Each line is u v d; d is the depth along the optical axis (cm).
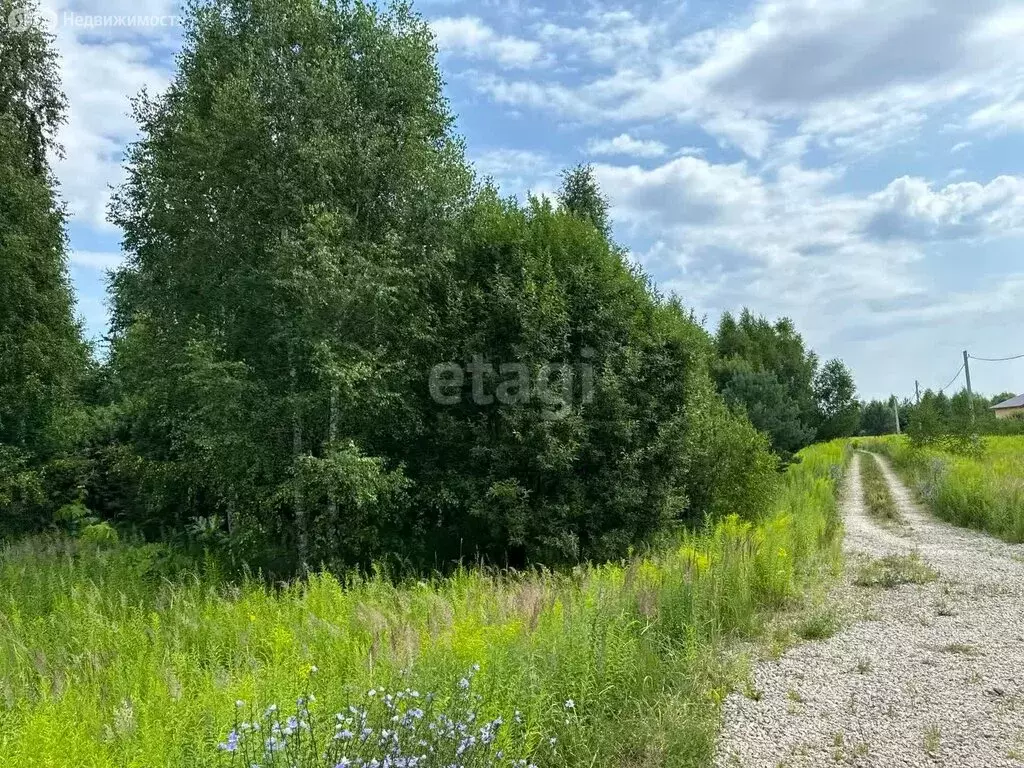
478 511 1138
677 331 1383
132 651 617
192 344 1059
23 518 1786
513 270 1264
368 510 1139
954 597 931
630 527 1240
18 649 631
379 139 1165
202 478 1235
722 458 1562
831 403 5194
